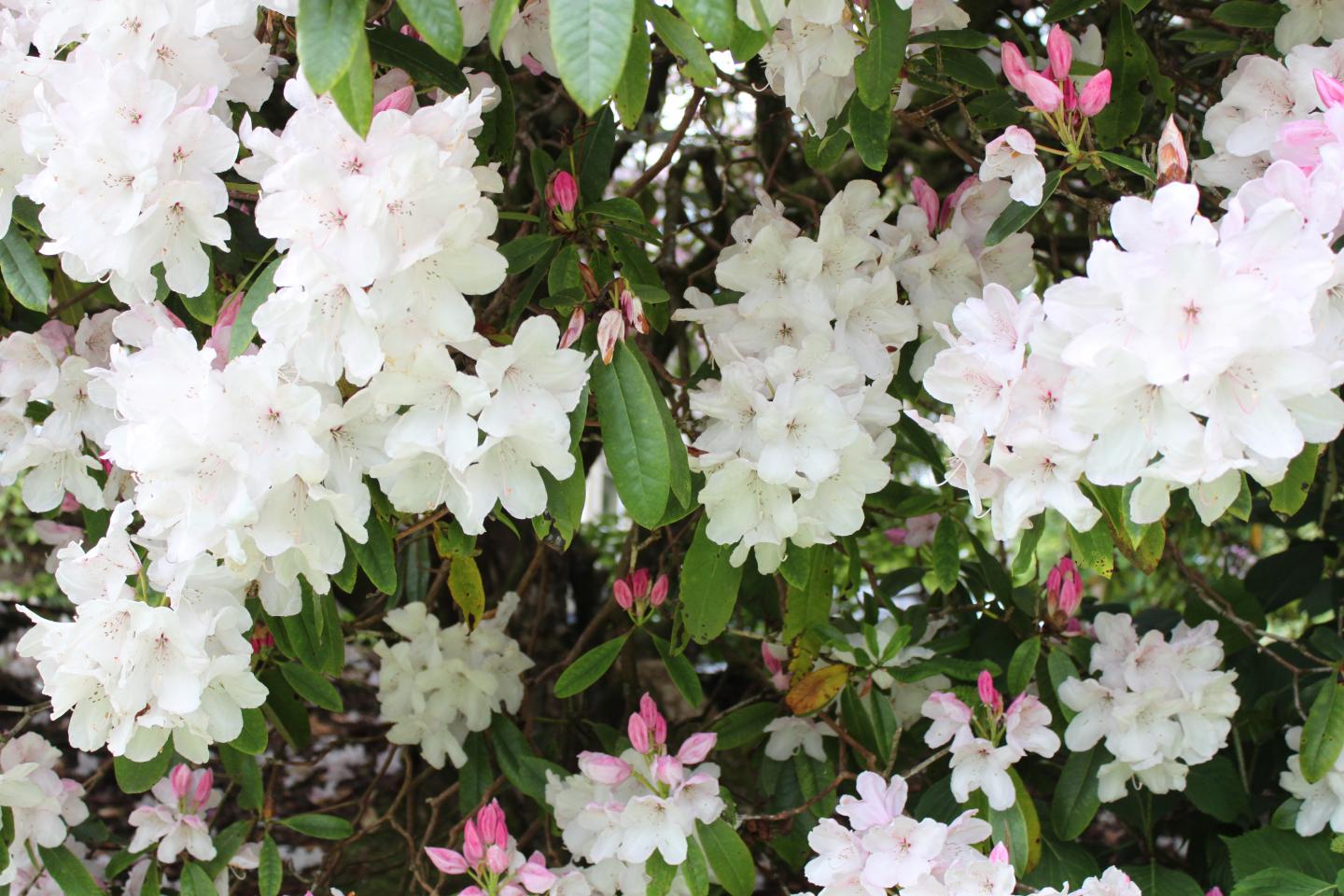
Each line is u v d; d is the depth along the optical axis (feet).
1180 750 5.82
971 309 4.91
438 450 4.89
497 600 7.76
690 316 5.57
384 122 4.72
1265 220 4.56
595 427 5.66
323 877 6.64
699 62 4.61
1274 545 9.20
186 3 4.93
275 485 4.85
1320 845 5.85
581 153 5.72
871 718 6.08
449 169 4.72
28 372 5.68
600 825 5.82
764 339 5.52
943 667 5.98
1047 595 6.00
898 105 5.82
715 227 7.43
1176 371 4.52
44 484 5.72
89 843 6.43
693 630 5.65
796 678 6.08
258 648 6.07
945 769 6.45
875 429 5.56
